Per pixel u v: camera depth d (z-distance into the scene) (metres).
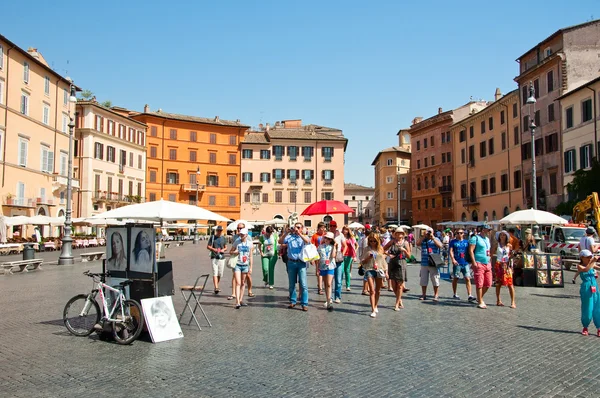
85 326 9.45
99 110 61.38
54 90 51.88
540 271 17.36
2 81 42.97
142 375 6.84
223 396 6.00
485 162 60.50
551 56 45.28
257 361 7.54
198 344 8.67
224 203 82.19
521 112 51.53
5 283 18.36
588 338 9.12
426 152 78.19
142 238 9.44
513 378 6.69
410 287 17.38
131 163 69.56
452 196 70.25
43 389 6.26
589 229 15.48
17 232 45.44
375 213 110.94
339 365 7.31
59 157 52.88
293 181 83.81
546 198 46.91
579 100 41.78
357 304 13.27
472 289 16.78
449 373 6.91
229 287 17.00
